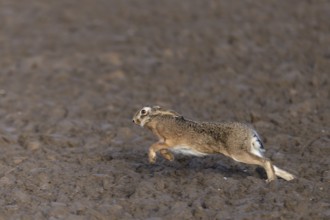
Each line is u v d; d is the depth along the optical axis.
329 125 41.81
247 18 74.12
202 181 33.38
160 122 33.69
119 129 42.94
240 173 34.84
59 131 43.91
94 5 83.25
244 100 49.38
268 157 36.62
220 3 81.19
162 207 30.69
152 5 82.19
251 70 57.00
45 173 35.00
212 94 51.53
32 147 40.06
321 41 64.19
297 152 37.78
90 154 38.69
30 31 73.50
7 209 30.59
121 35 70.62
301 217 28.94
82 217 29.44
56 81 57.31
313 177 33.81
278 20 72.38
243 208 29.97
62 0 86.00
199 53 63.25
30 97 52.91
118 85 55.47
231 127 32.06
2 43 69.44
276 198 30.72
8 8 82.12
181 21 74.88
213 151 32.81
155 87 54.34
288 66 56.50
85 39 69.88
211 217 29.39
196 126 33.00
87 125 44.88
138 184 33.25
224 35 68.31
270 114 44.53
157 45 66.38
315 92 49.31
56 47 67.50
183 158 37.19
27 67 61.41
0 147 40.56
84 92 53.84
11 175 34.91
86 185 33.69
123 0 85.19
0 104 51.19
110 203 31.17
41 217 29.73
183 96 51.50
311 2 79.00
